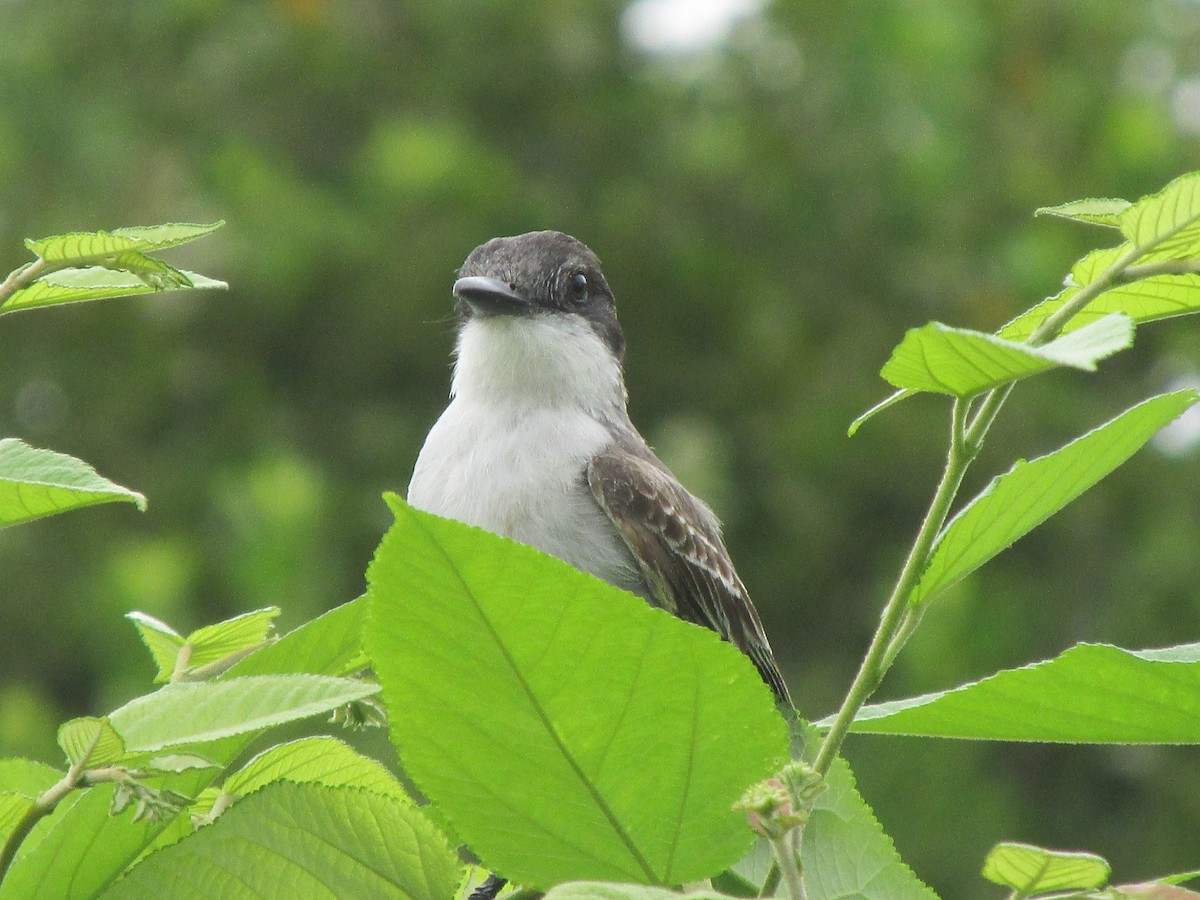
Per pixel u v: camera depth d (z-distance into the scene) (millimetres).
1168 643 13516
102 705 12508
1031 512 2811
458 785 2635
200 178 14445
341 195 14883
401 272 14492
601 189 15609
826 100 15602
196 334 14977
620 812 2641
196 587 13289
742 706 2566
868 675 2641
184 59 15125
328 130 15500
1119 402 14938
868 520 15102
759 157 15711
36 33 14961
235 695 2518
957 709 3000
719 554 6289
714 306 15562
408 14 15805
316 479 13602
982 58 15586
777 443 15109
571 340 6414
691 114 15984
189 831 3002
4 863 2459
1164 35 15930
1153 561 13695
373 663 2537
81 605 13250
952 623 13055
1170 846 13297
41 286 2965
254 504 12672
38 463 2758
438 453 6152
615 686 2559
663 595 5914
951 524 2785
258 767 3170
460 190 14758
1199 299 2865
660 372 15414
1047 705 2947
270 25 15078
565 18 15711
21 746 12328
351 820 2836
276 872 2789
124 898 2760
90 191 14383
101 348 15164
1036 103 15609
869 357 15383
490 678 2549
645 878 2674
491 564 2445
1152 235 2641
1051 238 14844
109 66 15055
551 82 15758
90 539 14039
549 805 2645
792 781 2377
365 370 14984
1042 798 13477
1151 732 2941
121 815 2828
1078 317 2936
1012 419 14688
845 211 15602
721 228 15773
